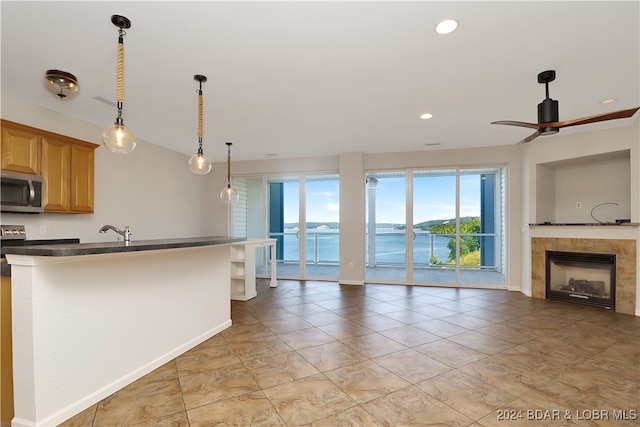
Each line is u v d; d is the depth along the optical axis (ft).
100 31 6.91
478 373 8.10
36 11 6.18
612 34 7.07
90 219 13.71
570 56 8.06
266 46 7.58
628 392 7.16
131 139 6.68
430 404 6.76
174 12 6.27
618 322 12.20
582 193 16.39
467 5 6.14
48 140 11.28
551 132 9.59
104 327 7.19
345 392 7.25
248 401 6.92
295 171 21.31
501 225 19.36
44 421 5.95
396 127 14.32
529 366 8.46
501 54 7.99
